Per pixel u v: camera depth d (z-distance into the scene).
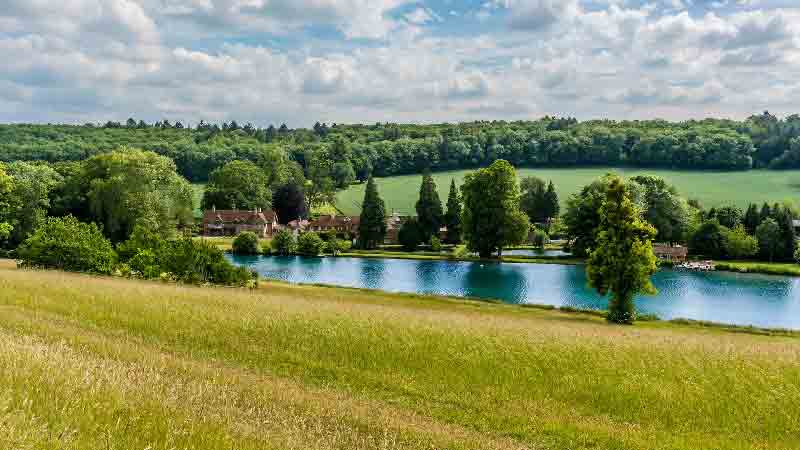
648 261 46.69
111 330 20.05
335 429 12.16
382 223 123.62
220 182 157.88
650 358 20.77
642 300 66.56
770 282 81.88
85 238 48.91
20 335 15.06
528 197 155.50
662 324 48.19
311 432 11.14
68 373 10.02
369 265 95.31
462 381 17.95
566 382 18.20
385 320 24.91
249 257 105.31
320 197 185.50
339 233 142.50
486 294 68.25
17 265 49.28
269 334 21.33
